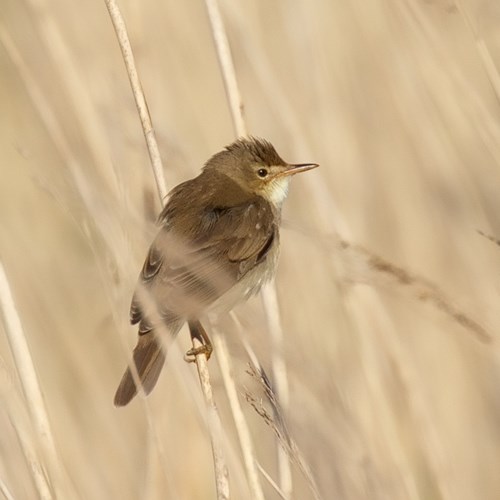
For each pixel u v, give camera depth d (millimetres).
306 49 11906
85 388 11289
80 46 11336
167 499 9250
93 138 10039
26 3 10812
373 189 12242
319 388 9039
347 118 11977
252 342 8766
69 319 11883
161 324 8391
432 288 8875
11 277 11914
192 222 9867
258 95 12242
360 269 8945
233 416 8695
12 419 8125
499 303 11031
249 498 8430
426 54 11312
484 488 11438
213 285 9164
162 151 10500
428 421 10227
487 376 11859
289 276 10695
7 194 12734
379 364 10148
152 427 8383
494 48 11555
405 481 9492
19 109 13062
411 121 11938
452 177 11898
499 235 11875
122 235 8234
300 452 8438
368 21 12078
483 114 10227
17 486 8312
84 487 10297
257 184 10570
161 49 11891
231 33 12039
